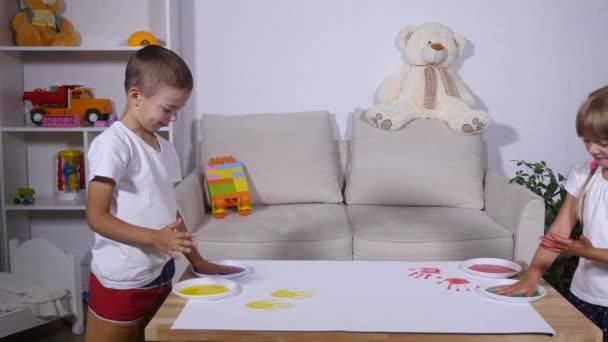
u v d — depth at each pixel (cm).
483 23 283
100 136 126
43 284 224
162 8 279
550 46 284
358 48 285
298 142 263
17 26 264
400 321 107
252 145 261
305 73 287
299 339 103
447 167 255
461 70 287
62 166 279
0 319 200
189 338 104
